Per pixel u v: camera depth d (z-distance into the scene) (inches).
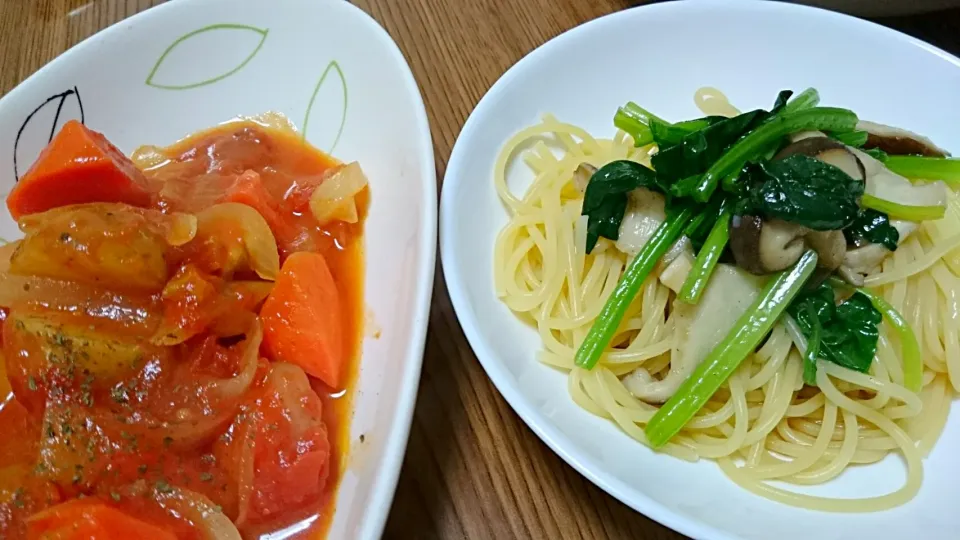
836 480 8.1
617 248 9.1
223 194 8.8
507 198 9.8
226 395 7.3
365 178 9.5
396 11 12.2
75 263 7.2
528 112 10.3
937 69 9.9
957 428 8.2
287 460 7.0
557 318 9.0
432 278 7.6
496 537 7.4
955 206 9.2
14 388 7.2
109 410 6.9
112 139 9.9
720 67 10.8
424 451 8.0
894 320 8.3
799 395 8.8
